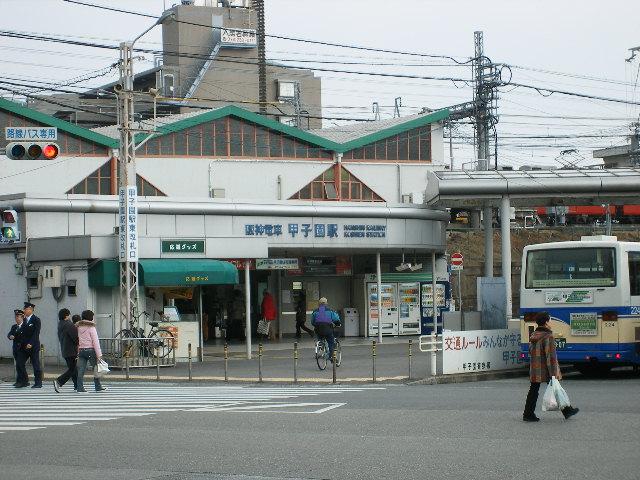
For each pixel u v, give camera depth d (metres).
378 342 45.16
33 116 51.03
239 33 97.12
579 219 79.94
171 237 36.62
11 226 37.00
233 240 37.78
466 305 68.56
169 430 16.70
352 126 65.12
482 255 74.50
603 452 13.16
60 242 35.47
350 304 50.34
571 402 20.30
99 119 83.06
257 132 55.06
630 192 45.31
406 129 57.81
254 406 20.75
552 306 27.47
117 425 17.77
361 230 45.06
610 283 26.80
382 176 57.34
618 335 26.64
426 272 49.44
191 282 35.41
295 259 45.41
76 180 51.31
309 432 15.98
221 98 96.75
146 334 35.38
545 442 14.20
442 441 14.52
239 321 48.31
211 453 13.85
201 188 53.38
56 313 35.94
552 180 45.44
